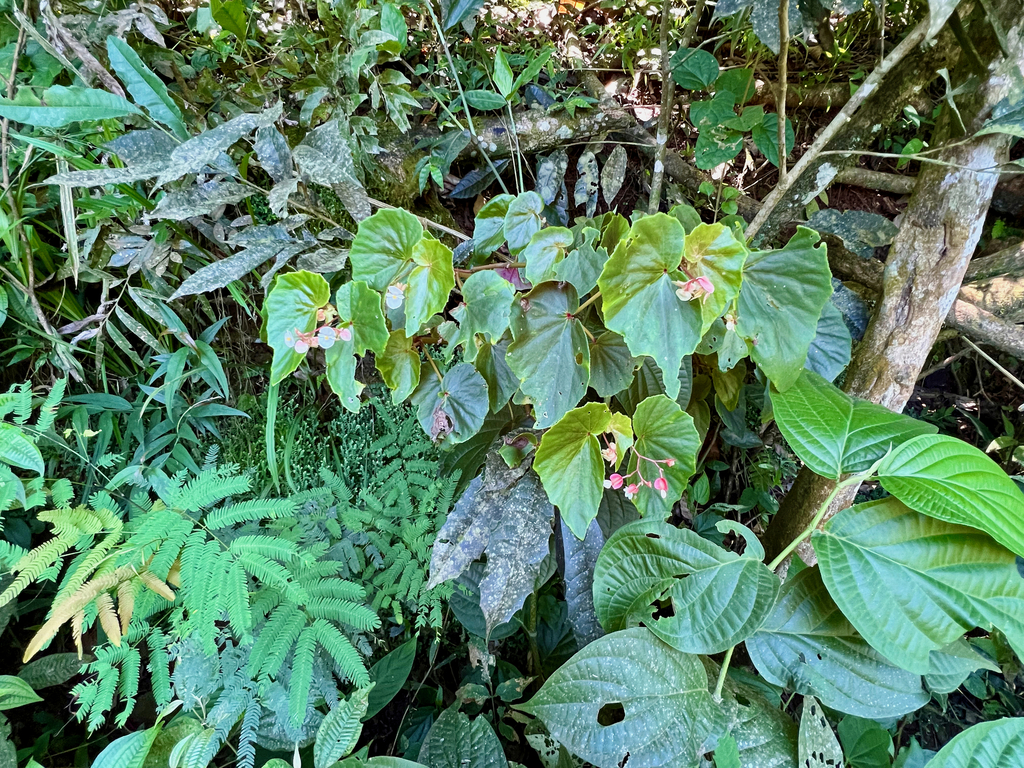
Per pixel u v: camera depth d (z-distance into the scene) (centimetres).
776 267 91
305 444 163
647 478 99
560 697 92
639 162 176
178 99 117
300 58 131
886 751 115
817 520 91
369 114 146
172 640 121
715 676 103
